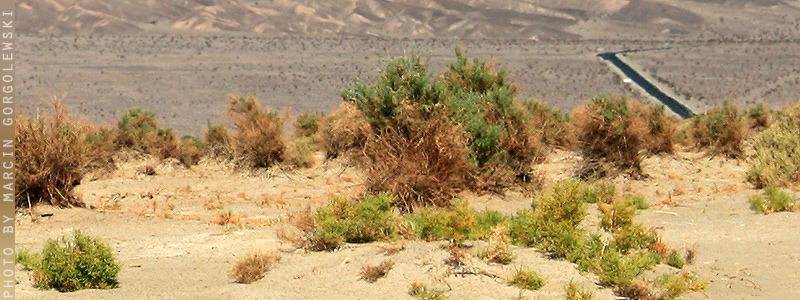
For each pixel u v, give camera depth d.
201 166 20.31
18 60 88.12
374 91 14.94
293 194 16.97
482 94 17.84
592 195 14.59
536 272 8.64
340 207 10.49
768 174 15.13
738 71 85.56
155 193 17.20
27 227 12.27
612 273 8.47
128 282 9.01
